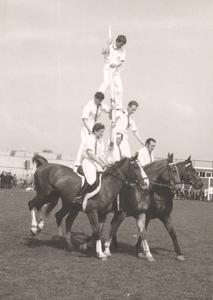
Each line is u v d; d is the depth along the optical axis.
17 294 7.24
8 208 20.06
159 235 14.51
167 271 9.29
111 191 10.24
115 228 10.67
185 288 8.05
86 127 11.20
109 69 12.17
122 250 11.68
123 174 10.17
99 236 10.30
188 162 11.21
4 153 58.88
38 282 7.96
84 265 9.45
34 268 8.95
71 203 10.80
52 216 18.55
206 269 9.66
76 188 10.65
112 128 11.51
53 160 56.81
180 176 11.22
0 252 10.32
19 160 57.97
